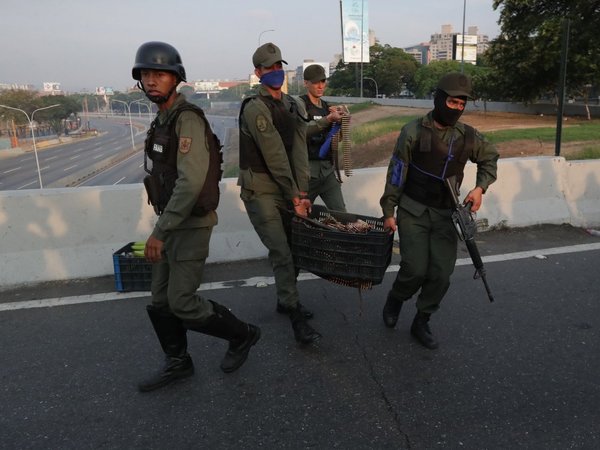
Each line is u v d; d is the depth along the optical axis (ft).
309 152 13.87
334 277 10.36
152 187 8.57
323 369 9.81
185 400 8.93
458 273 14.46
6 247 14.62
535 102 108.17
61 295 13.65
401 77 323.98
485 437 7.77
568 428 7.91
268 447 7.68
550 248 16.35
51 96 407.64
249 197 10.75
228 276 14.73
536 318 11.65
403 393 8.96
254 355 10.39
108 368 10.02
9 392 9.27
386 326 11.52
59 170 222.07
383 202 10.34
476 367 9.72
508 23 102.89
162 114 8.47
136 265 13.53
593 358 9.92
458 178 9.97
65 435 8.06
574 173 19.16
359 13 231.09
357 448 7.60
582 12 91.09
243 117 10.23
